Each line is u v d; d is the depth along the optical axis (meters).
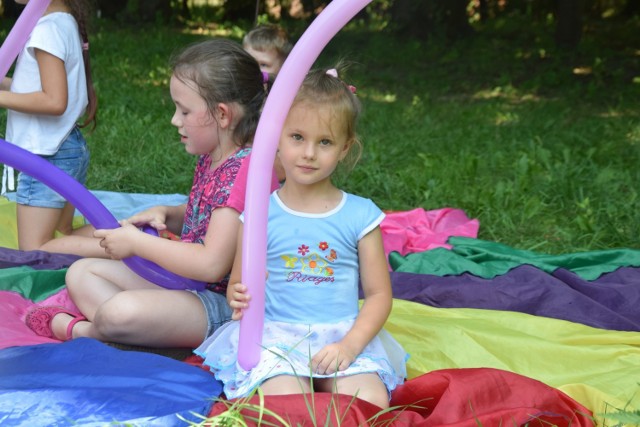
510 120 9.32
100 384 2.55
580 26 14.38
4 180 4.18
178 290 2.99
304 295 2.73
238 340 2.68
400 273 3.86
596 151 7.11
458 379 2.62
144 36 14.44
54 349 2.77
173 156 6.16
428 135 8.07
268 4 17.83
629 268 4.02
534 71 12.88
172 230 3.40
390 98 10.76
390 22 15.31
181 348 3.00
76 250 3.99
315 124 2.60
